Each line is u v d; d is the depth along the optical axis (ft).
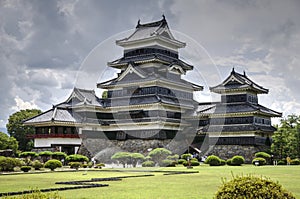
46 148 201.36
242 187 31.78
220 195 32.60
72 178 95.09
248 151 202.90
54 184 78.48
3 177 100.94
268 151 205.05
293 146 195.62
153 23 194.39
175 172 114.01
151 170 122.42
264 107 228.22
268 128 218.79
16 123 271.69
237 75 216.95
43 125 203.92
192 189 68.64
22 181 87.20
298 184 77.87
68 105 211.00
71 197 57.72
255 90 217.36
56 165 138.82
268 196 30.83
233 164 173.17
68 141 200.75
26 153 179.63
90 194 61.26
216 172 115.65
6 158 132.16
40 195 31.91
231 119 211.20
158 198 57.16
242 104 211.41
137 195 60.34
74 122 181.47
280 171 118.93
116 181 84.64
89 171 125.08
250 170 125.08
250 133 203.82
